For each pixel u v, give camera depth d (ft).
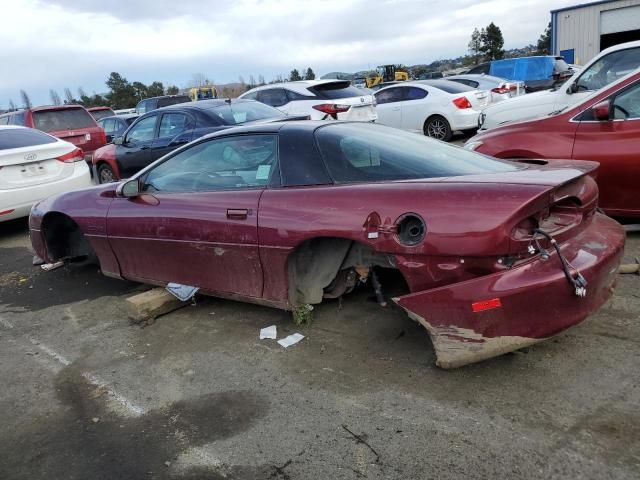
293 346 11.09
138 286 15.75
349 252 11.00
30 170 22.94
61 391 10.30
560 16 89.76
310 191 10.44
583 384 8.86
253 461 7.84
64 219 15.85
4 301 15.71
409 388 9.24
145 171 13.78
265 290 11.35
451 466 7.36
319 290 11.46
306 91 35.01
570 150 15.64
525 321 8.30
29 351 12.19
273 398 9.37
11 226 26.27
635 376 8.93
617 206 15.29
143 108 67.36
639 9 81.25
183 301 13.25
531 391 8.81
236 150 12.00
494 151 17.02
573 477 6.95
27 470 8.09
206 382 10.11
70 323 13.58
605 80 21.62
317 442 8.11
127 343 12.10
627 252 14.55
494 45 211.41
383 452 7.77
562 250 8.68
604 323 10.75
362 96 35.53
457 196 8.73
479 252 8.33
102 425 9.05
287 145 11.19
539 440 7.68
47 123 37.81
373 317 11.93
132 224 13.30
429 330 8.84
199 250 12.05
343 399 9.13
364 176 10.27
